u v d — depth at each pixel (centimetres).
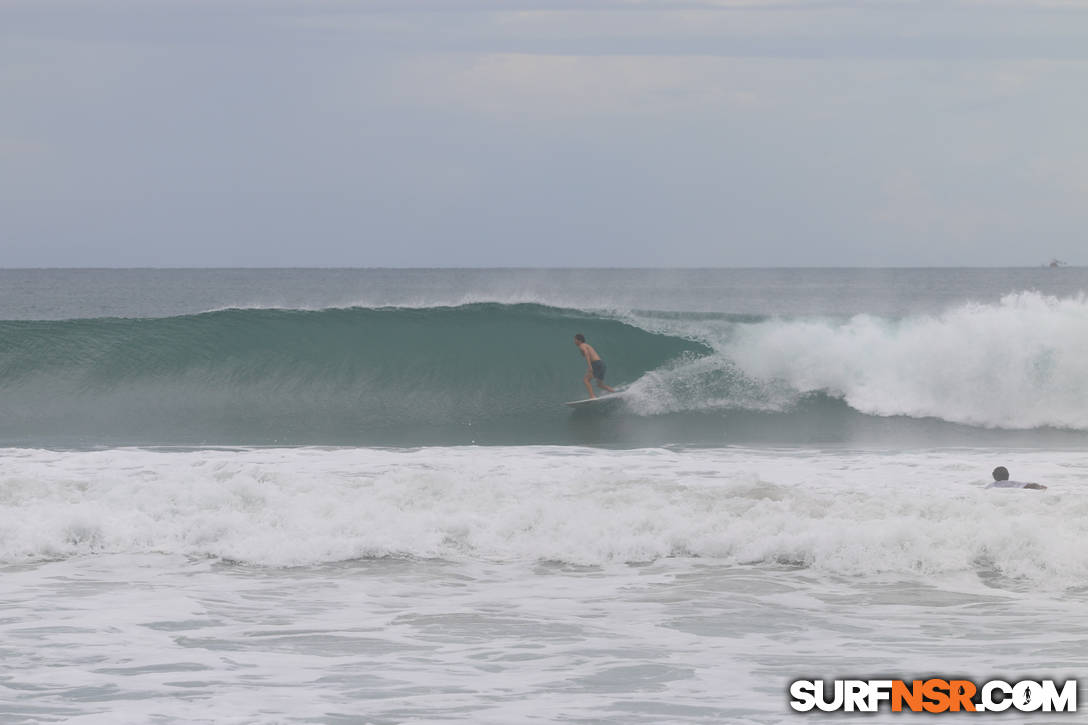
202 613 3033
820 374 8006
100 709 2223
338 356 8581
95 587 3319
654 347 8462
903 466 5438
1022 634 2830
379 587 3344
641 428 7350
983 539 3584
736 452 6178
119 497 4241
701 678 2461
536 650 2689
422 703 2272
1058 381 7462
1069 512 3869
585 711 2227
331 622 2945
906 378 7812
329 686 2392
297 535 3828
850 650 2689
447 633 2842
